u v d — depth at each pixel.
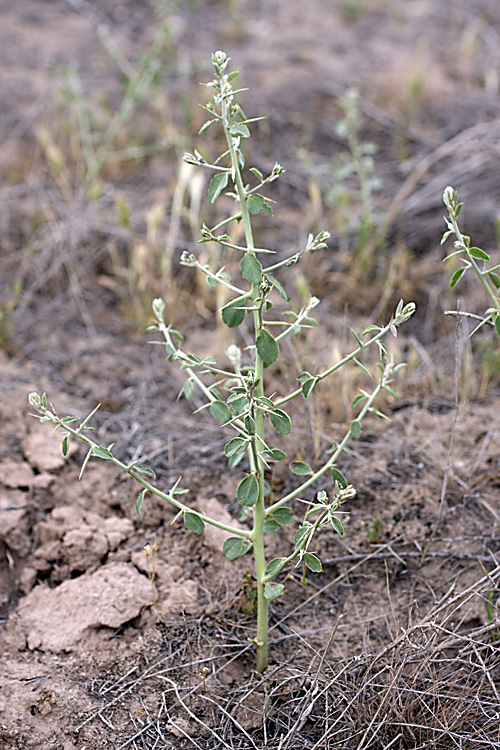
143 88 4.45
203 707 2.02
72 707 1.99
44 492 2.59
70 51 5.60
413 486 2.62
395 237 3.96
